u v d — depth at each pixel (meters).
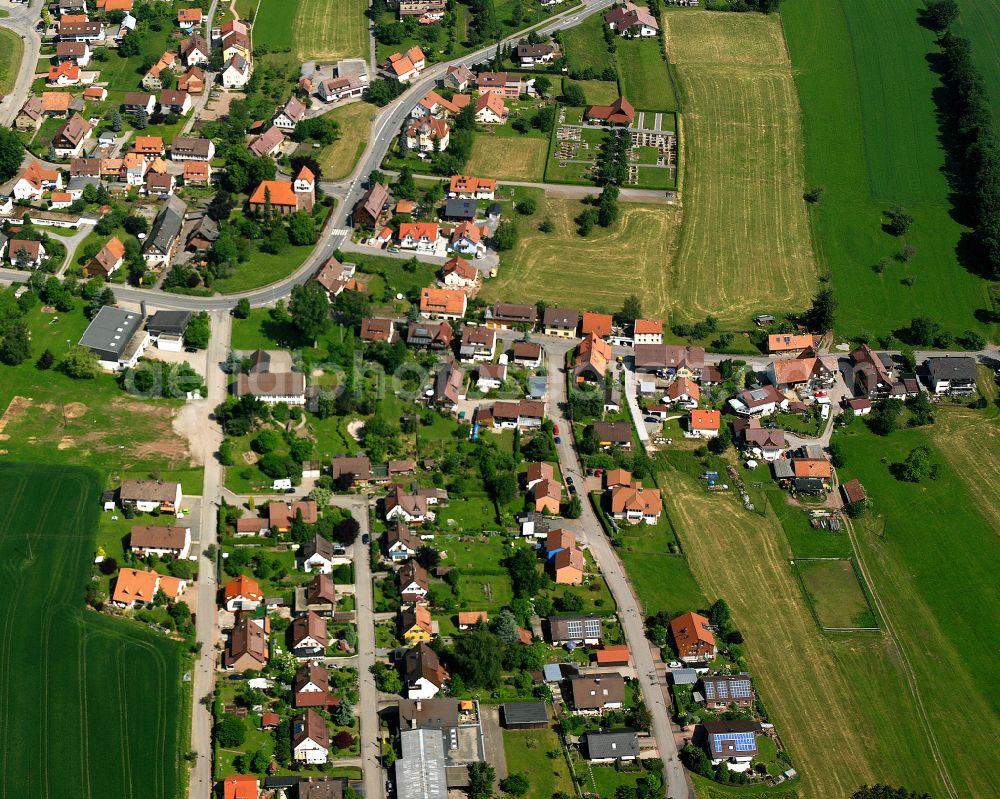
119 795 191.75
